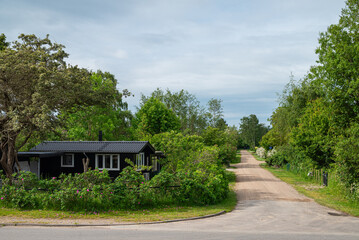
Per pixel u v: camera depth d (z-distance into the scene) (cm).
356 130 1956
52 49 2242
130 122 5262
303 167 3428
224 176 2175
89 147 2712
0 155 2416
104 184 1391
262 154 7444
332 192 2169
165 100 6334
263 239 916
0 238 915
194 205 1557
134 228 1070
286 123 4481
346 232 1038
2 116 2034
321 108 2923
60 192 1330
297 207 1623
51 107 1994
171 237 934
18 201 1325
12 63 1905
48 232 998
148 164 2905
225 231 1030
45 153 2547
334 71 2464
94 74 3819
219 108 6938
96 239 905
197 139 3344
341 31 2686
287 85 4488
